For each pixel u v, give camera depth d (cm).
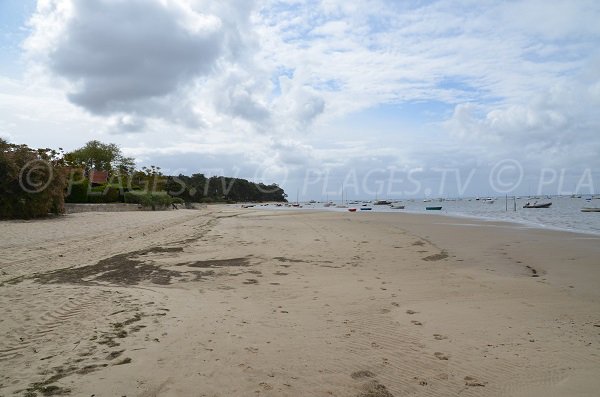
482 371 433
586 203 7788
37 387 366
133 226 2028
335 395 376
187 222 2516
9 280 824
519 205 7262
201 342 487
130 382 379
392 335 540
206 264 1060
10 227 1781
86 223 2119
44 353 445
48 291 727
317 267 1037
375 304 693
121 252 1226
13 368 407
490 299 733
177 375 397
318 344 501
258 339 509
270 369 422
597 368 440
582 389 393
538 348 497
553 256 1224
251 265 1052
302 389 383
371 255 1230
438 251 1317
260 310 643
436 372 430
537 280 897
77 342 477
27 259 1048
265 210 5641
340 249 1345
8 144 2334
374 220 2925
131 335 502
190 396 358
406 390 391
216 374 403
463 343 512
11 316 575
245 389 376
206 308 639
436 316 627
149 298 689
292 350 477
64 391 359
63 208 2677
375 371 429
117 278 873
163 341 484
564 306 686
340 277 916
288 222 2667
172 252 1248
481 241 1588
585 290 802
